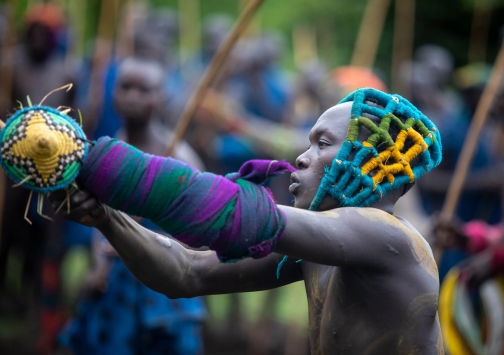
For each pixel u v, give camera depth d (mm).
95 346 10688
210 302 17266
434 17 27234
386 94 5426
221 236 4641
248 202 4676
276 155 16641
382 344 5289
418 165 5445
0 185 13867
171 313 10602
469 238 10359
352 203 5219
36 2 21562
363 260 5066
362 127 5309
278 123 17859
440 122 15750
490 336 10141
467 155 11656
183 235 4652
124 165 4562
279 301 17906
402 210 13609
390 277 5203
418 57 27453
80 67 17812
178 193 4602
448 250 13797
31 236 15547
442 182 14633
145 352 10766
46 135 4352
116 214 5051
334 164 5207
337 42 26594
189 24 24734
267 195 4781
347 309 5398
